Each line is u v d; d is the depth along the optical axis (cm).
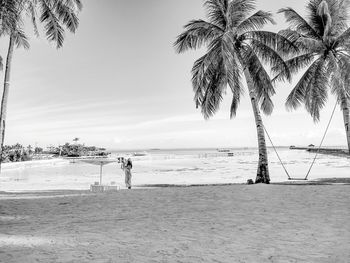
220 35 1841
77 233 681
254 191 1370
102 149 13188
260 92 1947
